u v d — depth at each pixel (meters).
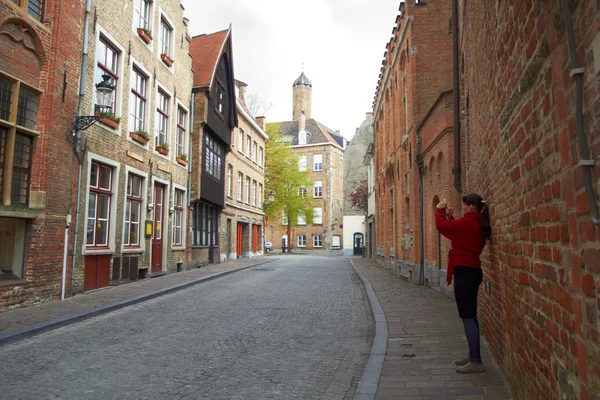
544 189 2.75
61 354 6.33
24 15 9.45
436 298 11.41
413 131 15.33
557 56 2.32
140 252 15.56
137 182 15.59
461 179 10.09
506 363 4.58
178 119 19.53
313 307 10.66
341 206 69.00
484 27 5.18
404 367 5.56
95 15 12.27
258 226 36.81
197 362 5.99
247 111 32.62
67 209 11.05
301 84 79.38
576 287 2.17
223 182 25.53
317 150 66.81
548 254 2.72
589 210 1.96
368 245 36.44
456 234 5.34
